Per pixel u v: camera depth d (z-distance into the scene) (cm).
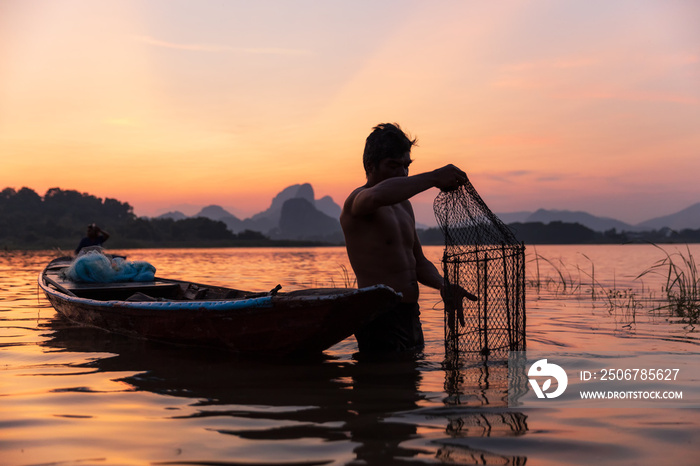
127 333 500
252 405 280
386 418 257
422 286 1030
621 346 432
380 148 386
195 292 652
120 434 239
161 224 17362
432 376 336
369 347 404
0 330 548
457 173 358
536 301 788
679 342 452
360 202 364
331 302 351
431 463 204
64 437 236
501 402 282
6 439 234
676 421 252
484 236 393
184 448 221
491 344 421
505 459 207
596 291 945
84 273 728
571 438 230
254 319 388
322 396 295
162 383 329
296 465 202
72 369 371
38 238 13750
